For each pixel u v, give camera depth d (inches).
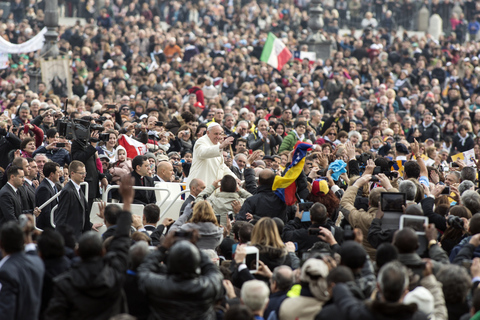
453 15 5753.0
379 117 3090.6
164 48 4512.8
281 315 888.3
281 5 5738.2
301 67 3998.5
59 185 1628.9
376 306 757.9
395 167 1715.1
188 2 5570.9
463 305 909.2
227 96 3737.7
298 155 1346.0
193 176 1588.3
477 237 1034.7
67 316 805.9
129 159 1819.6
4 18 5093.5
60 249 886.4
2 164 1873.8
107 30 5014.8
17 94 3002.0
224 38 4847.4
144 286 831.1
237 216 1331.2
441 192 1352.1
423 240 1018.7
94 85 3548.2
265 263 1063.6
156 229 1235.2
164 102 2965.1
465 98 3986.2
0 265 859.4
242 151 2082.9
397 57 4653.1
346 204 1229.7
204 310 828.6
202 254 872.3
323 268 881.5
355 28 5807.1
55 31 3248.0
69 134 1533.0
